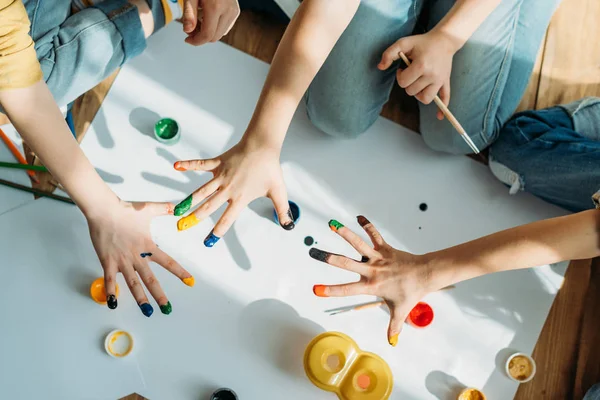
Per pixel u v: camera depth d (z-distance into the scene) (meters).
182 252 1.26
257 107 1.06
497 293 1.30
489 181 1.39
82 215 1.28
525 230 1.03
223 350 1.21
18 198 1.27
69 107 1.31
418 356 1.24
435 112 1.34
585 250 1.01
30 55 0.94
